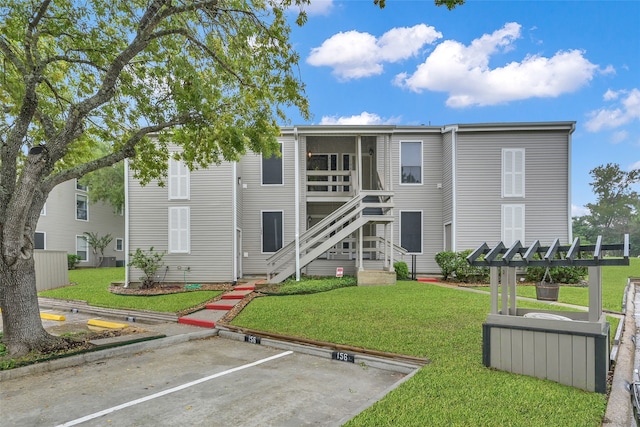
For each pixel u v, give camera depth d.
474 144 13.41
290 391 4.02
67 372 4.79
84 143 8.48
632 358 4.74
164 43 6.80
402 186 14.49
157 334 6.55
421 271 14.31
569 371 3.72
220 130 7.23
